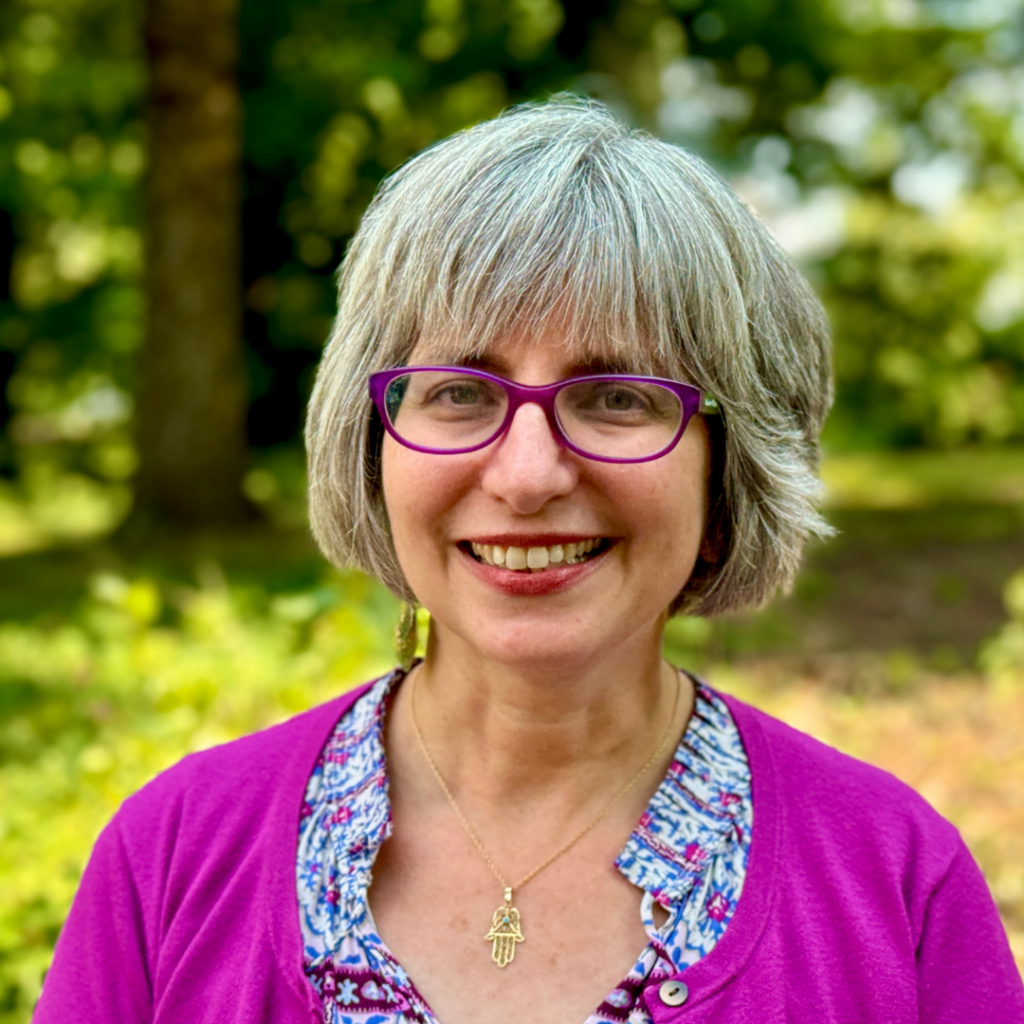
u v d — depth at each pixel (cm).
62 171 1280
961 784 445
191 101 1016
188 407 1060
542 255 124
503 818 142
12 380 1633
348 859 138
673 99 1352
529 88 1229
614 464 125
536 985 132
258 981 133
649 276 125
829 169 1441
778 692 554
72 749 371
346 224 1395
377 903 140
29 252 1575
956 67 1437
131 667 444
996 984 137
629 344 126
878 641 681
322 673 352
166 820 148
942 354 2042
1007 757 473
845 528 1093
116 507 1240
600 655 134
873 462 1784
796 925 135
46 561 938
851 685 582
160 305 1052
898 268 2012
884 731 507
